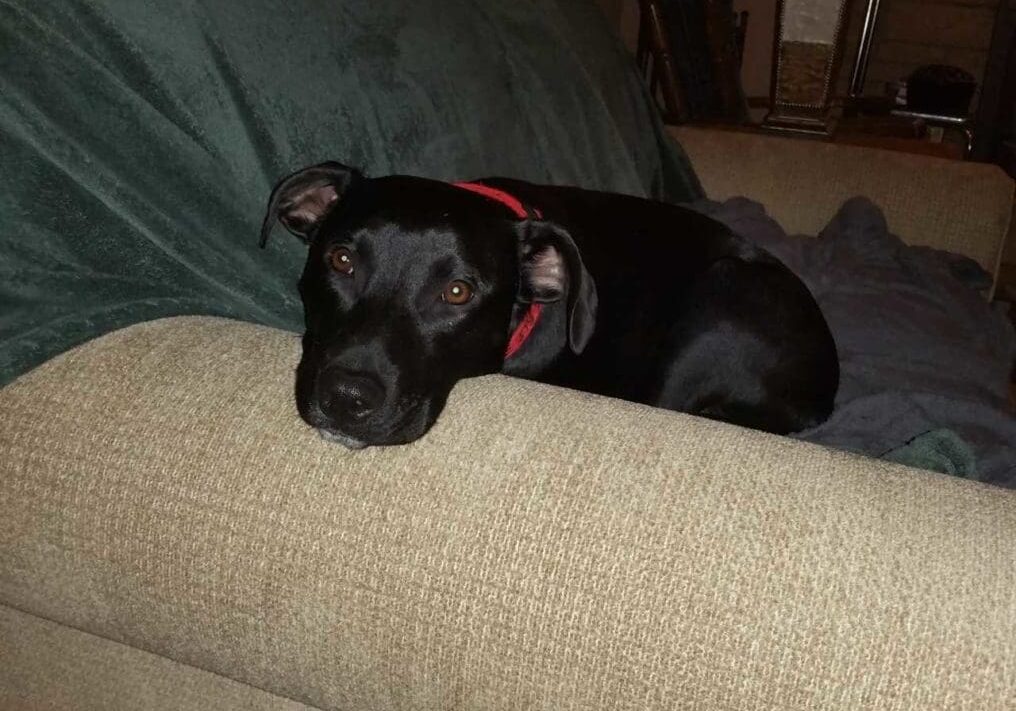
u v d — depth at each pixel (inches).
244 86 68.3
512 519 43.2
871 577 39.5
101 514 47.6
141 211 59.7
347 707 47.9
